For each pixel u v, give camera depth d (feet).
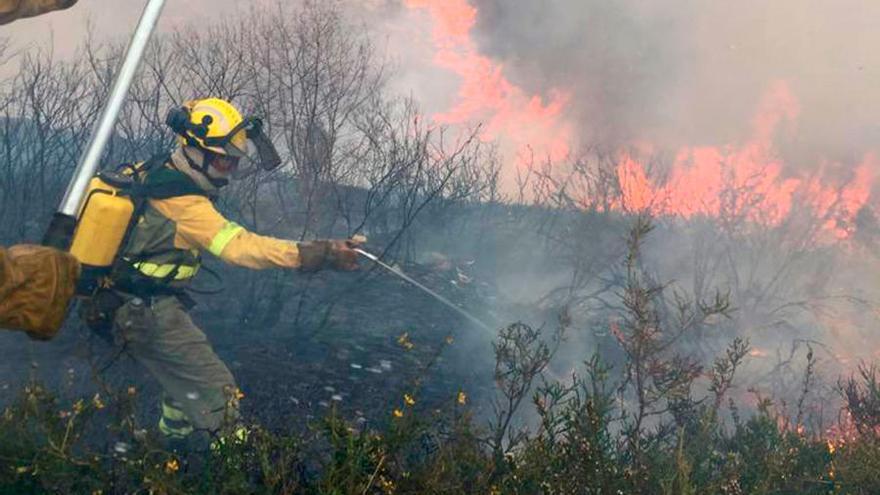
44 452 9.95
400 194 25.44
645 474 11.25
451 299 21.83
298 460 10.75
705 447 12.15
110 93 9.57
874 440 12.77
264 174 23.61
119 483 10.55
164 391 13.57
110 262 12.53
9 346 15.71
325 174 22.86
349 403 15.61
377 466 10.14
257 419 13.07
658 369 12.65
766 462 11.60
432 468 10.61
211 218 12.85
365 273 21.94
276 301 18.79
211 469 10.69
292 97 22.99
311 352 17.81
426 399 16.22
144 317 12.78
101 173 12.67
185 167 12.98
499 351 12.87
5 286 7.95
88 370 14.94
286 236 22.52
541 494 10.77
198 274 20.77
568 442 11.51
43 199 21.13
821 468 12.05
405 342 12.66
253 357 17.12
